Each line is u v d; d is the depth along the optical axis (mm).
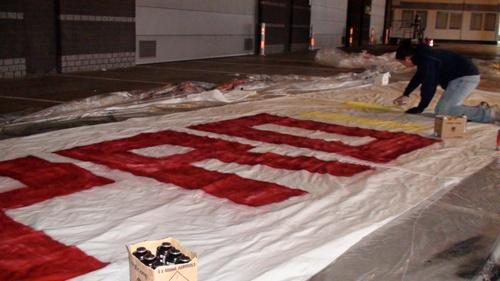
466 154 5344
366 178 4438
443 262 3031
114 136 5633
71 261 2854
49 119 6520
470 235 3398
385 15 36406
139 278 2398
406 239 3299
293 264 2895
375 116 7359
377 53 24781
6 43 9867
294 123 6688
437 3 40531
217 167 4625
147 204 3701
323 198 3908
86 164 4570
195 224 3398
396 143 5730
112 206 3643
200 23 15789
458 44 37219
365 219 3570
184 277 2354
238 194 3953
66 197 3777
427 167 4844
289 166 4730
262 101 8445
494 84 12719
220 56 17141
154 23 13875
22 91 8539
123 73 11734
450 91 6840
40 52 10727
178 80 10859
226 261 2912
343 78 11906
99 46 12070
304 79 11562
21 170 4340
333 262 2977
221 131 6043
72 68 11453
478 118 6930
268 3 19266
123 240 3137
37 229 3244
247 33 18516
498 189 4316
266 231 3316
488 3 40000
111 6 12250
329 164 4828
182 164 4660
